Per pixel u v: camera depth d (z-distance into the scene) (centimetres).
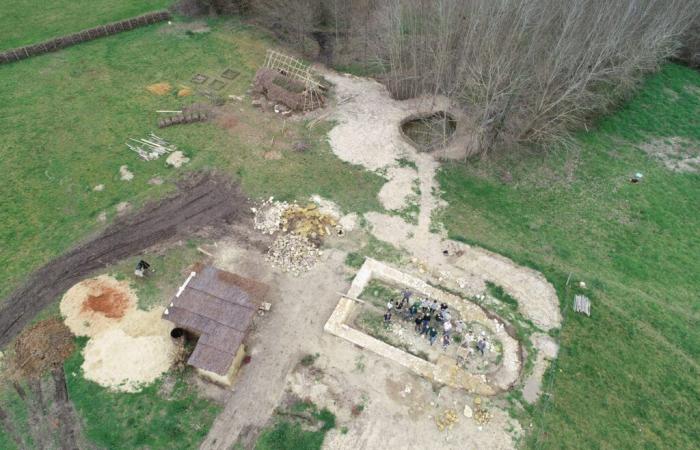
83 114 4997
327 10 6334
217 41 6119
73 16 6344
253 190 4366
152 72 5572
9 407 3012
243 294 3212
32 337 3288
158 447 2877
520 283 3778
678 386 3259
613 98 5391
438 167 4688
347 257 3891
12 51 5575
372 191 4428
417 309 3522
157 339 3306
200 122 4994
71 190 4284
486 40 4547
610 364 3344
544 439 2969
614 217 4341
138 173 4450
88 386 3097
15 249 3847
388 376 3194
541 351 3384
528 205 4409
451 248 4003
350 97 5444
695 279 3891
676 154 5019
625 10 4591
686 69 6247
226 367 2906
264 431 2945
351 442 2908
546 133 4612
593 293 3741
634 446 2980
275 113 5147
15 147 4622
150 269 3719
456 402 3095
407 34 5669
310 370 3216
